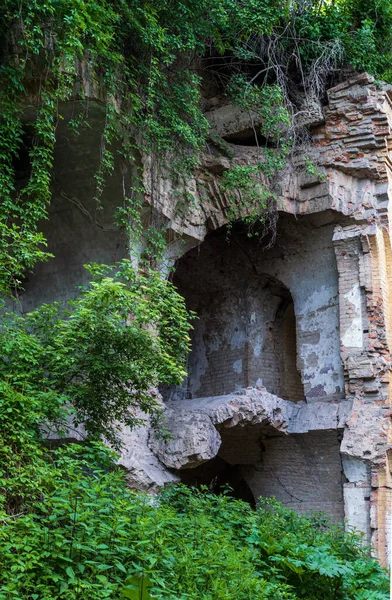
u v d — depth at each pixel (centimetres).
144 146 1379
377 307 1623
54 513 802
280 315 1931
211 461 1934
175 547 884
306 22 1709
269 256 1816
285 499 1712
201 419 1429
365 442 1558
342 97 1694
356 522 1555
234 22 1582
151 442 1395
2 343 995
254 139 1722
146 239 1432
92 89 1247
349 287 1661
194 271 1909
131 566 796
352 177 1684
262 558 1092
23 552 743
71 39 1135
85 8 1161
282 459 1716
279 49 1686
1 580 725
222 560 918
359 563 1166
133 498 930
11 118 1154
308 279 1759
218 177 1616
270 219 1664
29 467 854
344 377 1634
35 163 1174
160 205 1438
